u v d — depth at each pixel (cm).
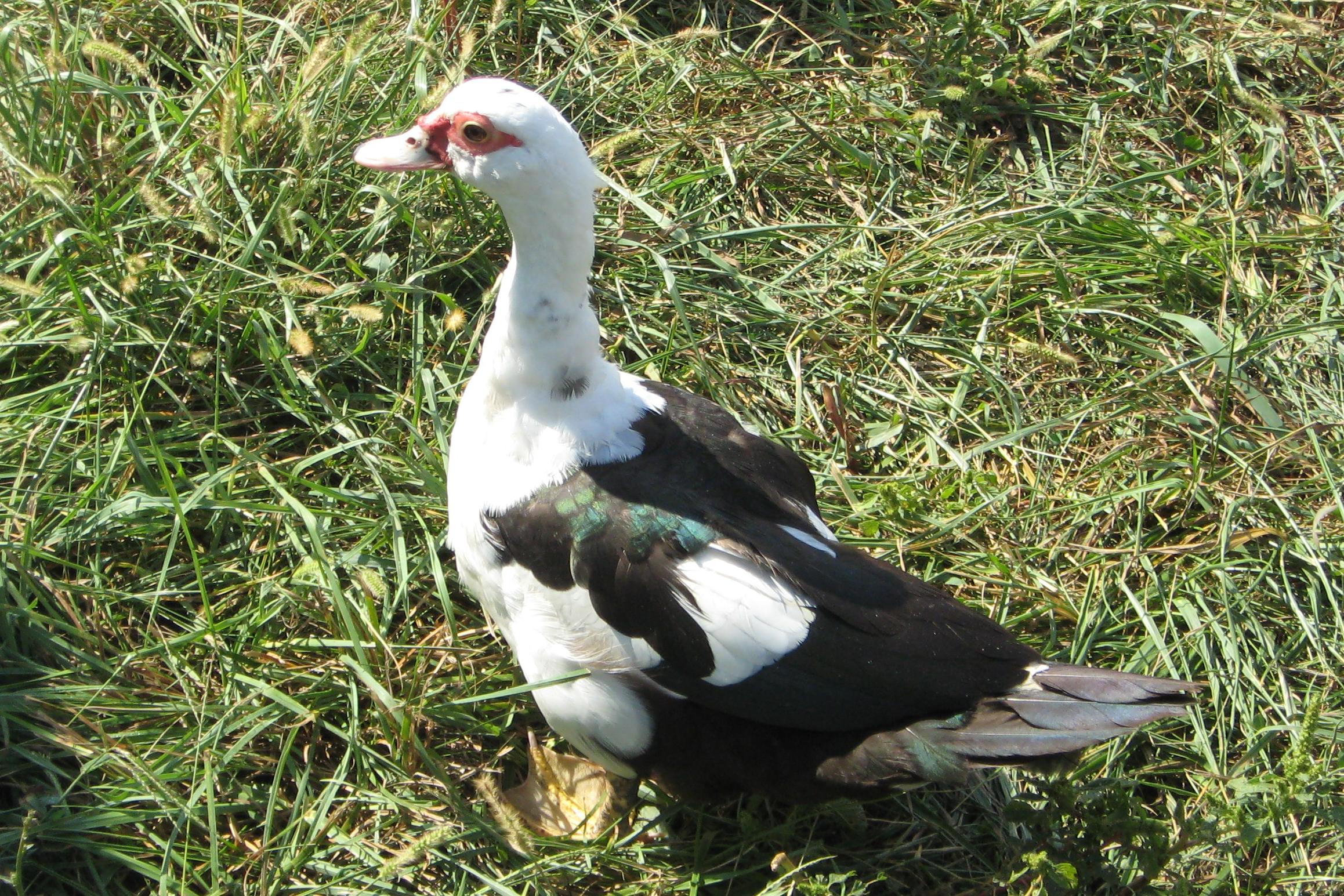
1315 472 502
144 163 529
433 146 355
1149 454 504
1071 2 644
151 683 404
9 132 511
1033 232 566
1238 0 676
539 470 367
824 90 626
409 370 503
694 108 601
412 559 443
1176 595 458
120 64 557
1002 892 386
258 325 477
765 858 390
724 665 349
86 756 378
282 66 562
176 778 377
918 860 392
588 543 357
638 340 522
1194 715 419
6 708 378
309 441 480
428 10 595
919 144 601
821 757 354
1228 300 560
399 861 349
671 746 368
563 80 589
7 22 553
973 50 637
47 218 473
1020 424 503
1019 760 333
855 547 430
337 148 534
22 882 356
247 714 394
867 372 526
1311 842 396
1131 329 551
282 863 366
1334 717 425
